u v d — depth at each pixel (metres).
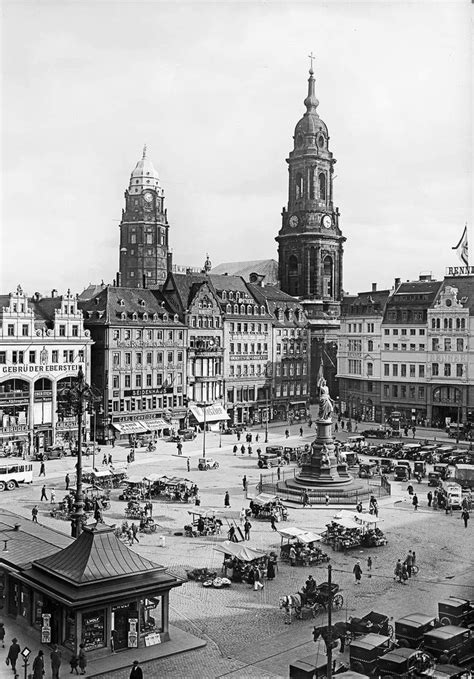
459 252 147.62
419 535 68.50
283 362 162.88
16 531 53.16
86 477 88.88
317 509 78.19
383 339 148.50
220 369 147.12
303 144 192.62
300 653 42.53
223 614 48.78
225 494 83.69
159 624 45.38
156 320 132.62
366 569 58.56
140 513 72.62
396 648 40.69
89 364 120.06
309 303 184.12
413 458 105.75
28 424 110.88
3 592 47.94
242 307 153.00
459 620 43.88
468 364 138.00
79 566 42.31
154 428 127.00
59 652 40.44
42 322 114.44
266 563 57.19
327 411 87.50
